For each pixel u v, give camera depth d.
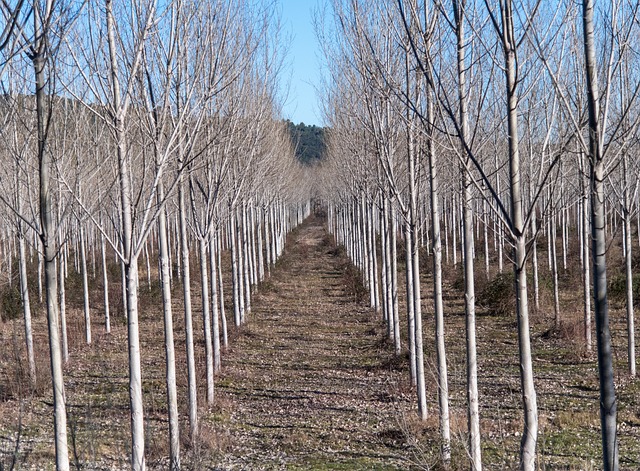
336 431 10.75
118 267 30.34
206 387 13.45
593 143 4.15
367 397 12.93
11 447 9.06
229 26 9.50
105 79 6.06
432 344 16.31
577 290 22.81
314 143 142.25
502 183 15.41
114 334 19.84
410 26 7.77
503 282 21.38
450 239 38.34
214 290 15.62
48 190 5.23
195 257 37.44
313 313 25.00
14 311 20.73
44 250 5.27
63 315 15.59
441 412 8.63
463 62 6.29
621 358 14.32
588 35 4.14
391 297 18.20
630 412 10.73
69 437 9.44
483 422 10.16
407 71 8.47
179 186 10.55
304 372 15.55
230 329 20.42
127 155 6.54
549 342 16.56
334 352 17.84
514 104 4.72
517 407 11.20
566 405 11.32
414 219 10.91
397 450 9.52
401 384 13.20
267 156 19.83
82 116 9.10
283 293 31.17
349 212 40.41
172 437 8.47
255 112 14.27
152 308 24.70
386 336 18.39
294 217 82.81
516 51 4.68
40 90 5.02
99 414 10.87
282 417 11.79
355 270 33.09
